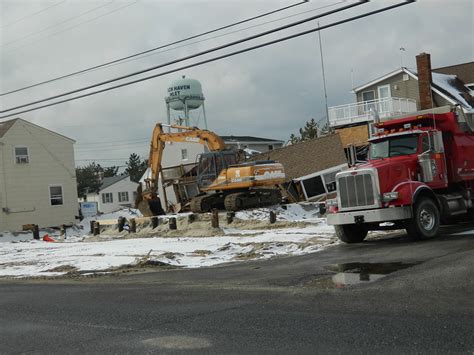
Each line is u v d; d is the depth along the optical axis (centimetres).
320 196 3244
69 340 653
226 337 612
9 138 3716
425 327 593
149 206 3094
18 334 705
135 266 1383
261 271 1120
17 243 2717
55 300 960
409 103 4100
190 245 1781
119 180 7744
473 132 1639
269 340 589
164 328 676
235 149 3020
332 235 1728
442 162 1520
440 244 1243
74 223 3944
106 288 1065
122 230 2772
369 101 4022
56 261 1636
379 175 1391
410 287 801
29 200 3778
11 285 1241
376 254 1199
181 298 880
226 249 1568
